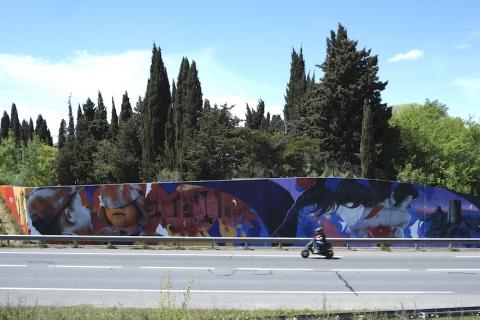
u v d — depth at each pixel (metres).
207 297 11.98
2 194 32.78
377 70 42.38
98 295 12.05
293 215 23.98
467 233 25.22
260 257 18.86
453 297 12.25
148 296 11.96
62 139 93.56
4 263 16.98
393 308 10.86
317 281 14.20
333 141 42.25
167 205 24.30
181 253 19.73
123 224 24.44
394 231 24.53
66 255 19.00
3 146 64.56
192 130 49.34
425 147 41.34
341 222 24.08
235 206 24.08
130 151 55.66
